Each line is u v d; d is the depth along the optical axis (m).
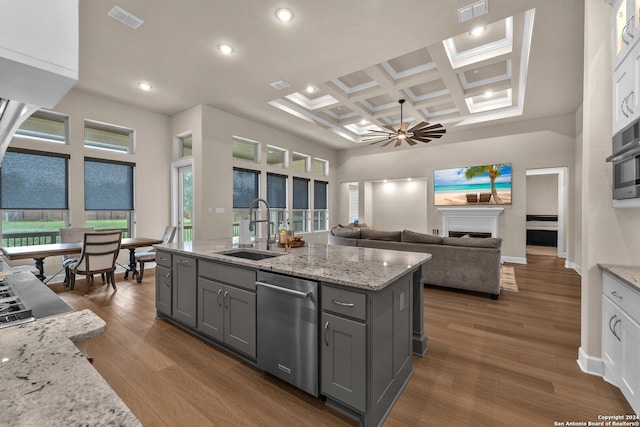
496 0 2.64
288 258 2.18
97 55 3.52
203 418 1.61
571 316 3.12
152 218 5.45
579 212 5.24
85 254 3.66
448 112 6.25
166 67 3.82
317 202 8.36
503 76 4.57
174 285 2.76
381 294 1.59
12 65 0.67
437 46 3.47
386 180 8.27
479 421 1.59
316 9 2.74
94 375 0.62
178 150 5.66
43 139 4.24
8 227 4.02
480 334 2.68
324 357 1.65
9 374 0.60
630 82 1.66
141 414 1.64
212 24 2.95
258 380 1.97
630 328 1.59
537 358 2.24
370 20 2.90
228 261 2.18
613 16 1.88
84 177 4.63
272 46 3.35
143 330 2.74
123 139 5.16
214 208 5.30
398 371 1.83
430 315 3.15
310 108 5.84
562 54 3.54
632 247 1.93
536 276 4.93
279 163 7.12
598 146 2.01
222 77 4.11
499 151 6.48
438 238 4.14
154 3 2.64
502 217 6.42
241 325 2.13
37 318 0.99
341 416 1.63
